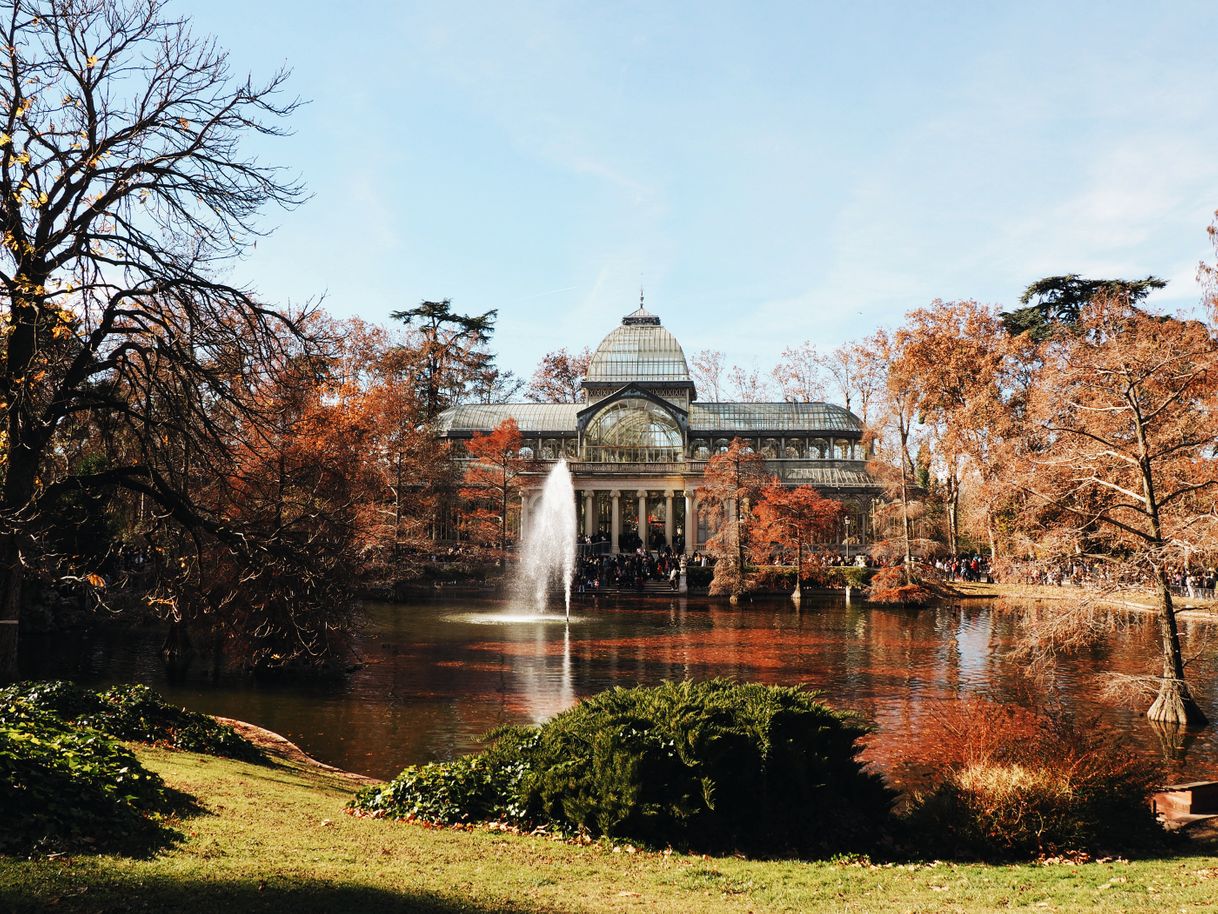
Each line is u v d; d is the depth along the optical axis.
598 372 118.12
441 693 33.06
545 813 14.84
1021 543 35.78
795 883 12.31
